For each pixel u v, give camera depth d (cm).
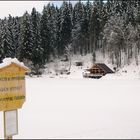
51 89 3366
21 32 6712
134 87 3578
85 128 1209
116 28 8225
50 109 1752
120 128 1204
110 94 2712
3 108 921
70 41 9756
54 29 9138
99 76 6794
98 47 9600
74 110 1720
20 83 962
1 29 4484
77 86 3881
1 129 1212
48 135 1085
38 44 7306
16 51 6525
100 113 1608
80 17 10275
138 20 8825
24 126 1249
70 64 8581
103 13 9500
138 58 8081
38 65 7431
